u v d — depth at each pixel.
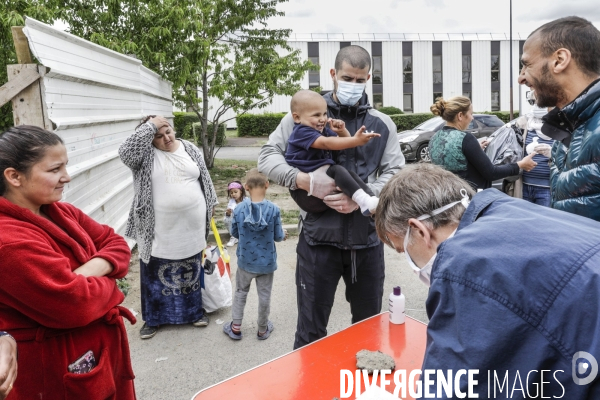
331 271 2.57
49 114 3.57
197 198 3.58
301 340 2.67
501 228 1.16
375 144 2.58
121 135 6.00
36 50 3.44
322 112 2.41
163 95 9.23
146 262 3.54
